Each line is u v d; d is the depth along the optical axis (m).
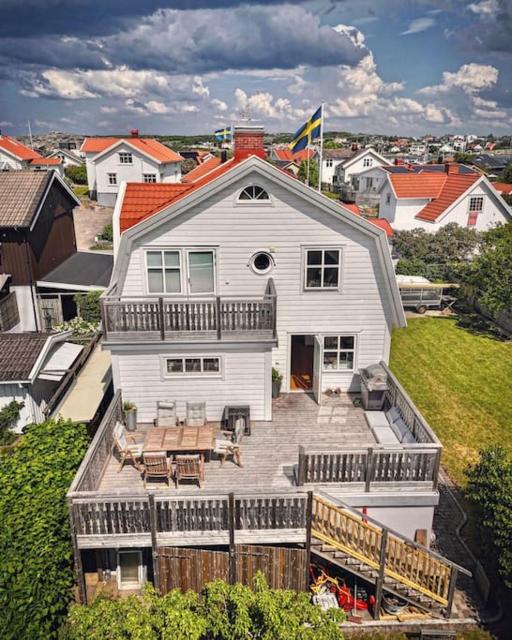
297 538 11.49
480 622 11.84
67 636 9.20
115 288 15.71
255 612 8.95
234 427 15.20
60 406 18.20
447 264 37.16
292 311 16.59
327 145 143.50
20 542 10.45
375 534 11.52
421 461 12.35
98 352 23.62
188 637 8.34
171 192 18.20
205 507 11.35
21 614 9.72
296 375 17.97
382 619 11.95
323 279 16.27
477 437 19.06
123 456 13.42
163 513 11.33
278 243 15.84
